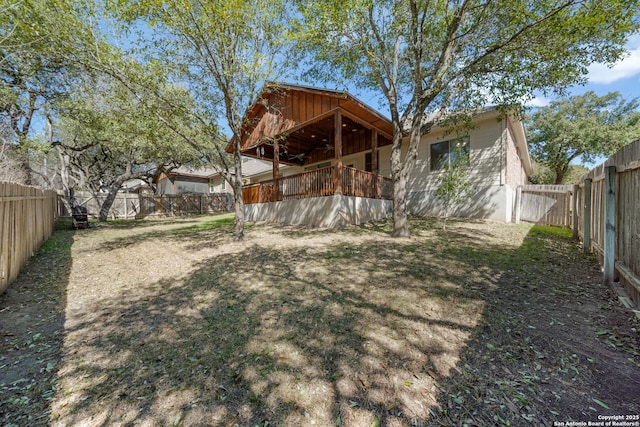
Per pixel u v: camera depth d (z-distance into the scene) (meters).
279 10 6.85
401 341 2.40
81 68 7.30
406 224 6.75
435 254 5.07
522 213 9.78
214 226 10.88
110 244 7.38
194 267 4.89
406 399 1.76
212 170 25.78
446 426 1.55
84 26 5.98
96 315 3.08
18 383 1.98
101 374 2.08
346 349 2.30
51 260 5.60
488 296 3.27
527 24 5.76
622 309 2.90
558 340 2.37
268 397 1.80
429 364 2.09
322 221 8.87
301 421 1.61
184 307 3.24
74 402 1.80
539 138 21.55
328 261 4.86
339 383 1.91
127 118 8.54
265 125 11.17
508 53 6.47
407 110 7.30
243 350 2.33
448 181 7.46
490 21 6.24
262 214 11.73
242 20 6.12
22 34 5.94
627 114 19.80
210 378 2.00
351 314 2.91
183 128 11.38
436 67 6.57
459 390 1.83
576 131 18.98
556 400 1.72
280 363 2.15
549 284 3.64
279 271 4.43
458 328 2.59
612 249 3.52
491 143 9.62
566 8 5.41
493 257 4.86
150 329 2.74
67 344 2.50
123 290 3.85
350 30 6.25
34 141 10.19
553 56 5.97
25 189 5.09
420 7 6.30
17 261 4.46
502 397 1.76
